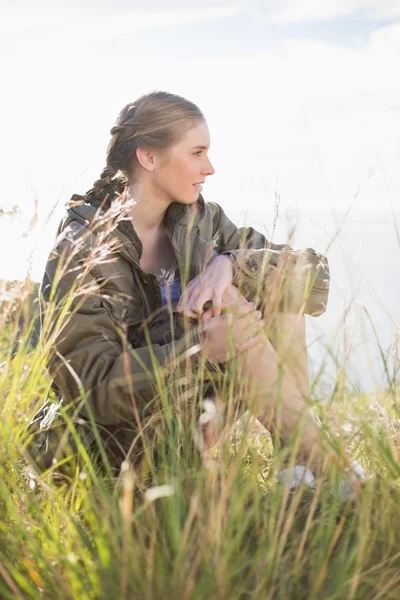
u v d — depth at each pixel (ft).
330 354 7.25
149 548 6.40
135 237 9.36
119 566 6.02
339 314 7.47
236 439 7.88
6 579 6.03
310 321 7.46
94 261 8.19
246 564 6.26
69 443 8.58
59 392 9.09
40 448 8.54
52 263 9.00
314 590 6.03
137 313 9.48
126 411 8.59
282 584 6.12
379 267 7.76
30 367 8.02
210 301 8.98
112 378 8.54
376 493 7.12
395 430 7.68
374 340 7.36
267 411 8.00
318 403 7.18
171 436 7.38
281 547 6.27
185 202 9.91
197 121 9.77
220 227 10.55
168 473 7.55
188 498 7.02
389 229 7.80
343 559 6.30
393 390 7.52
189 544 6.23
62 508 6.84
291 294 8.73
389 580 6.39
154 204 10.02
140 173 9.95
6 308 7.75
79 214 9.28
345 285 7.47
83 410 8.71
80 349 8.67
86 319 8.77
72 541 6.68
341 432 7.21
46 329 8.12
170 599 5.78
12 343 7.92
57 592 6.12
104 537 6.41
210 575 5.86
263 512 6.98
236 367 8.21
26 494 6.84
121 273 9.33
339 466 6.73
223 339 8.52
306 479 7.81
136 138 9.80
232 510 6.48
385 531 6.79
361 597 6.23
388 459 7.05
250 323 8.11
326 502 7.23
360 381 7.36
